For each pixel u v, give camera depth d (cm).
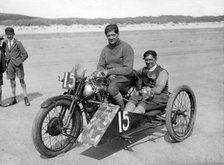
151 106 441
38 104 650
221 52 1662
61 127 393
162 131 489
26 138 458
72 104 398
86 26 6906
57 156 395
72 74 399
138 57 1441
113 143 438
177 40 2664
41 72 1054
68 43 2362
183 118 511
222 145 428
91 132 376
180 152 406
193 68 1116
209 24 7881
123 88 444
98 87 413
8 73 641
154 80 455
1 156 396
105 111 391
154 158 388
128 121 405
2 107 629
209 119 536
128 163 375
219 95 702
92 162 378
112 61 453
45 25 7012
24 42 2442
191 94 459
